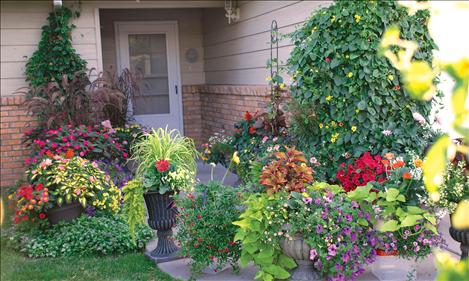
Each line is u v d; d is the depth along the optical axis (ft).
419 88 2.46
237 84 28.04
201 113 33.86
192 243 12.37
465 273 2.52
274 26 22.89
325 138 15.66
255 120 20.57
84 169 16.37
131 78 25.77
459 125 2.45
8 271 13.61
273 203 11.48
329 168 15.34
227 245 12.28
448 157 2.82
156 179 13.67
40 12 24.39
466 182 10.99
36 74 23.77
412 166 12.89
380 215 11.66
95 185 15.96
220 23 30.07
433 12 2.94
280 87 19.30
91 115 22.16
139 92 26.32
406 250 11.49
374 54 14.47
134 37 32.35
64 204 16.02
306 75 15.79
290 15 21.33
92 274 13.30
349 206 11.44
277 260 11.91
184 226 12.44
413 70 2.47
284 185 11.88
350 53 14.64
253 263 13.03
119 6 25.49
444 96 14.71
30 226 16.56
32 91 23.32
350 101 14.94
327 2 18.24
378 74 14.37
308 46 15.52
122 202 17.63
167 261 13.98
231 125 28.63
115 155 20.53
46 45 23.97
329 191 11.88
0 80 24.20
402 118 14.94
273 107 19.29
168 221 13.92
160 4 25.98
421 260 12.10
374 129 14.70
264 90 23.52
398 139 14.43
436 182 2.57
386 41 2.87
